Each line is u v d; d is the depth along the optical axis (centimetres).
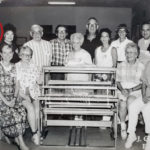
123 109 383
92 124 371
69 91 401
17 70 378
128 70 398
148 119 346
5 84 350
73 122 371
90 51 439
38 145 361
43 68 369
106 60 423
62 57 433
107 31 417
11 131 335
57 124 373
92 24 428
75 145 360
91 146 356
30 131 419
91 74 436
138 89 394
